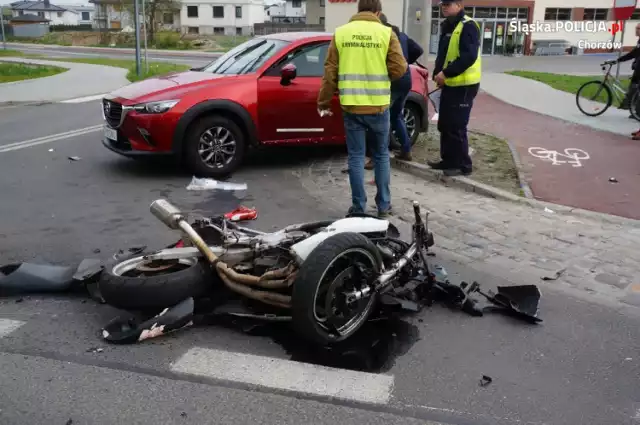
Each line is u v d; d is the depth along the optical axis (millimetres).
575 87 19672
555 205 6832
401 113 8453
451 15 7430
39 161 8953
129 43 53969
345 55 5961
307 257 3715
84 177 8070
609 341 4023
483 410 3240
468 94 7629
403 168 8562
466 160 8000
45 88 18938
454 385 3471
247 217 6328
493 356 3805
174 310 3924
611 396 3408
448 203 6980
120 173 8297
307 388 3406
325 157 9352
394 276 4180
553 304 4555
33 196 7141
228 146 8094
